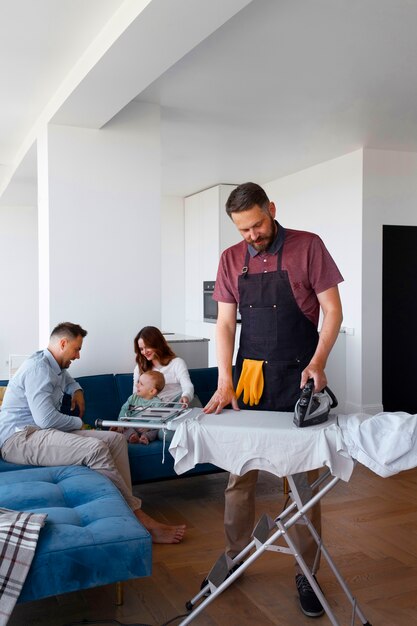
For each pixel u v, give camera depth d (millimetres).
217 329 2686
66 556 2086
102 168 4477
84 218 4441
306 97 4410
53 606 2570
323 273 2439
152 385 3842
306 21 3164
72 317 4430
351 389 6137
